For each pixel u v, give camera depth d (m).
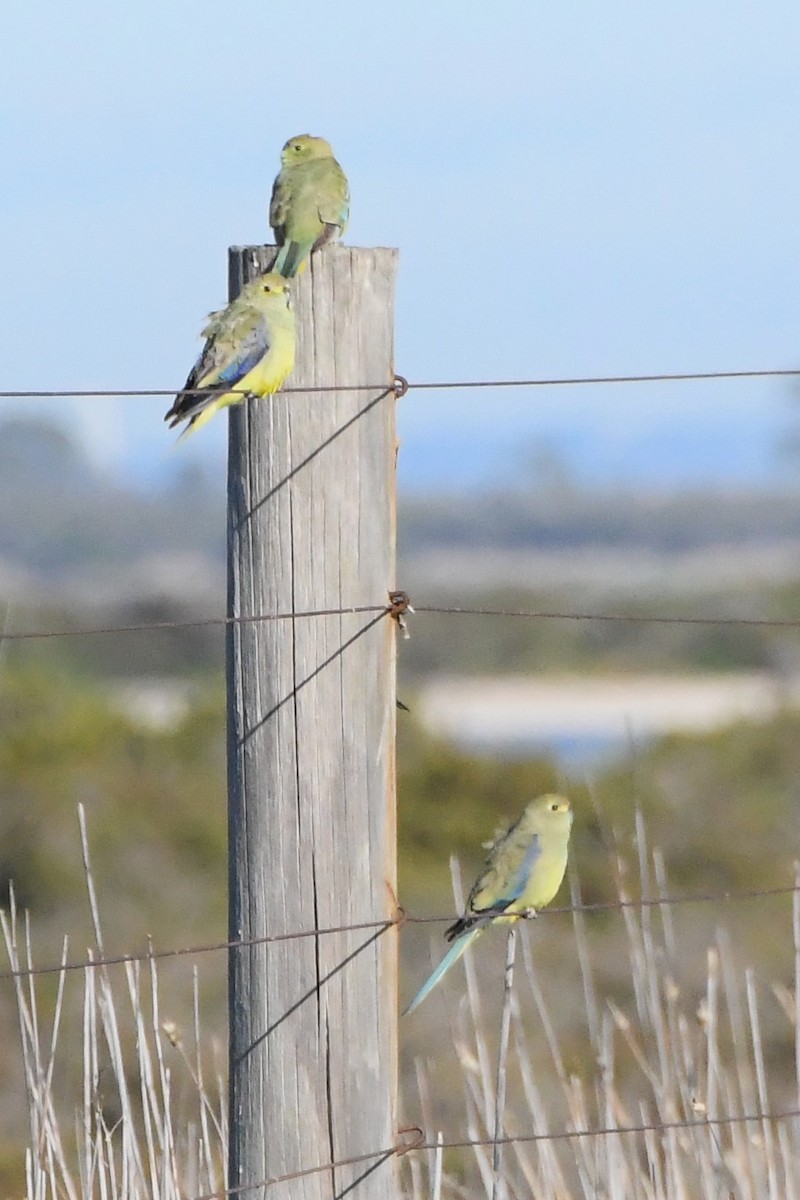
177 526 94.38
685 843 23.66
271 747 6.69
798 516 100.38
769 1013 17.23
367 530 6.72
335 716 6.69
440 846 24.78
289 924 6.71
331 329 6.70
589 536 101.81
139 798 22.75
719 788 25.06
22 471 101.12
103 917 21.19
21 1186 14.01
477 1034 8.57
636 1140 9.16
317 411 6.68
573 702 50.22
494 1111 8.88
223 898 21.78
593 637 57.88
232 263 7.88
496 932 18.97
